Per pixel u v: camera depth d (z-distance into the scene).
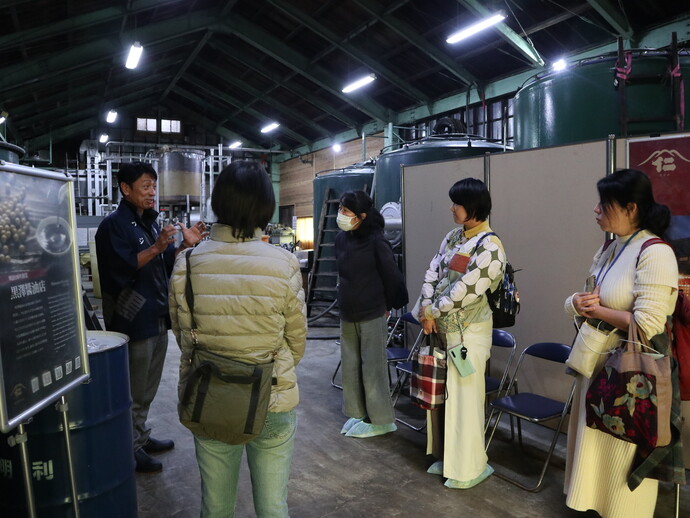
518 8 9.95
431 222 4.20
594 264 2.30
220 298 1.54
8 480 1.84
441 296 2.66
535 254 3.54
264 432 1.63
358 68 14.46
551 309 3.48
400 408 3.93
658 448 1.94
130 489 2.11
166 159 8.71
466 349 2.63
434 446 2.90
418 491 2.68
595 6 8.89
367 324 3.25
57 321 1.58
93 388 1.92
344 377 3.38
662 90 4.02
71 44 12.51
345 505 2.54
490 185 3.77
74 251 1.69
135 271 2.65
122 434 2.05
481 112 13.47
